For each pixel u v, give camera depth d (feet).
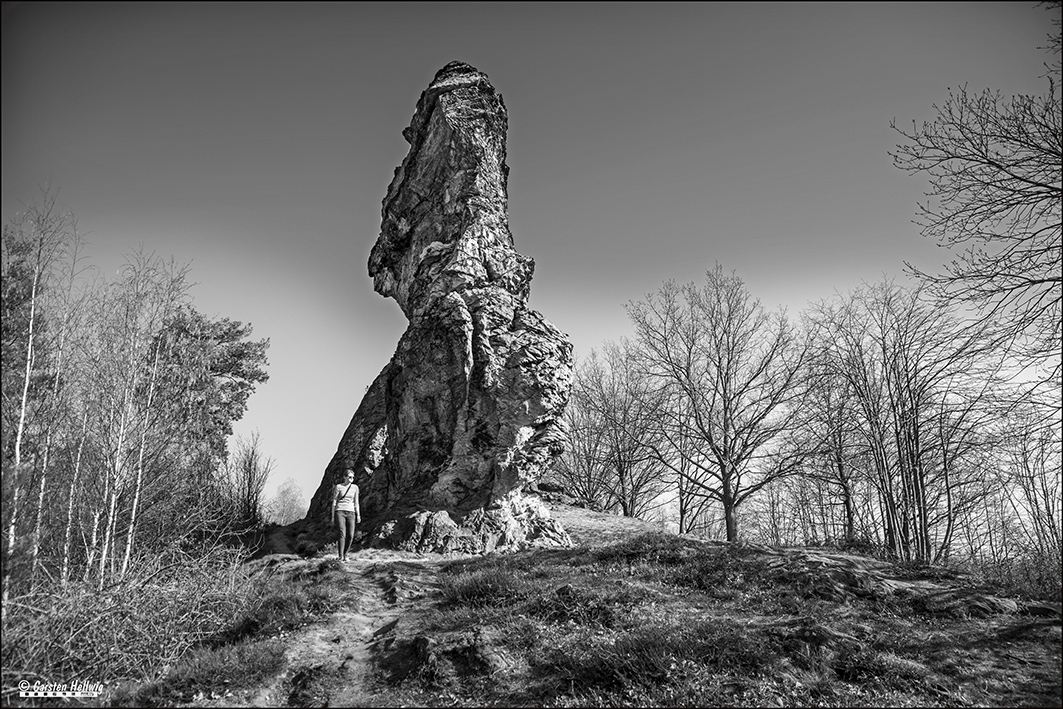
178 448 53.52
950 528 73.97
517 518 51.19
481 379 53.47
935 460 74.64
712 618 30.01
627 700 23.03
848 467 85.66
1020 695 22.88
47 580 29.99
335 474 63.82
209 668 26.21
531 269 65.05
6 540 27.68
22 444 33.73
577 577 37.06
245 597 32.53
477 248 60.18
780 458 81.00
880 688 23.40
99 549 41.52
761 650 25.55
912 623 29.99
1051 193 36.14
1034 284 38.22
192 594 31.58
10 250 33.65
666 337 90.27
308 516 63.87
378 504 57.57
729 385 86.17
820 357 82.53
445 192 65.98
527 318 57.67
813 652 25.70
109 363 47.98
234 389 80.84
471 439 52.90
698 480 91.04
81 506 42.65
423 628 30.01
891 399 75.92
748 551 41.88
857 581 34.83
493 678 25.11
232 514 60.90
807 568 36.81
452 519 50.34
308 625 30.78
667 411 88.84
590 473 107.96
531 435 53.67
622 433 104.06
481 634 28.04
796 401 82.17
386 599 34.88
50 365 38.73
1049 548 62.44
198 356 62.18
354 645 29.37
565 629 29.07
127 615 28.78
